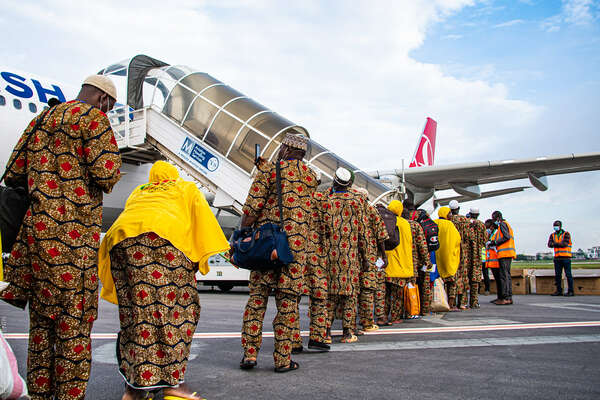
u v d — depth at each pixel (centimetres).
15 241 192
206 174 946
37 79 1122
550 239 1082
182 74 1034
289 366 295
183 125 988
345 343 404
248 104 968
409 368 297
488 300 959
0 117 1004
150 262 219
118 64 1120
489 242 884
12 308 623
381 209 525
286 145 321
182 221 231
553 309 704
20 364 303
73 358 189
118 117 1079
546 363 307
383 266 487
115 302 241
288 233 300
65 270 187
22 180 203
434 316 626
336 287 407
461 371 287
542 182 1767
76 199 194
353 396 235
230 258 308
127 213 229
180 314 226
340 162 962
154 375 211
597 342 388
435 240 596
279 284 296
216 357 338
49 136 195
